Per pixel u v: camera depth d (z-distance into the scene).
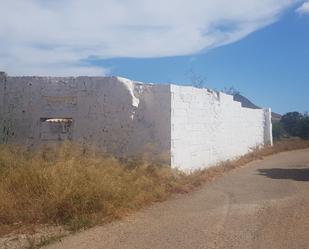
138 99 14.23
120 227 8.50
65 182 9.63
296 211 9.79
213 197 11.73
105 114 14.04
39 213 8.89
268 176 16.16
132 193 10.55
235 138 22.53
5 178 9.98
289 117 53.94
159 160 13.92
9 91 14.17
